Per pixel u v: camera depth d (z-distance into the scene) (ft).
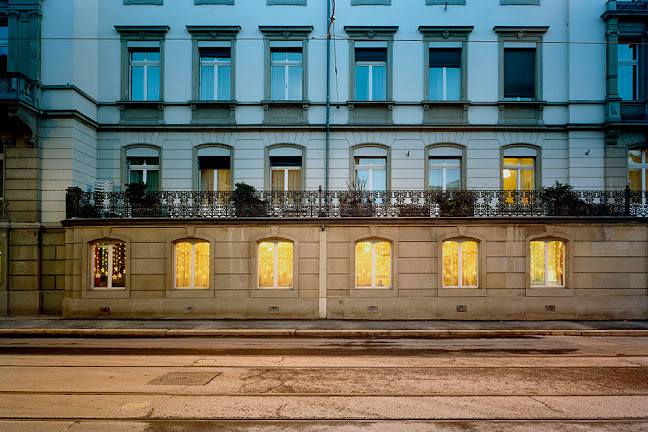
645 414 20.07
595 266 49.73
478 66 56.49
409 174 56.03
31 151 51.01
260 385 24.14
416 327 43.98
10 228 50.60
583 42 54.03
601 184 55.16
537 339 40.04
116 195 49.98
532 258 50.37
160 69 56.34
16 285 50.78
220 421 18.86
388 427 18.28
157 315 48.96
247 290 49.21
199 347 35.40
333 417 19.36
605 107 55.36
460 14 56.59
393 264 49.37
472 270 50.14
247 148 56.29
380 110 56.39
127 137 56.24
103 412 19.93
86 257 49.39
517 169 56.49
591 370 27.78
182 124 56.03
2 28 52.95
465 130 56.08
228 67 57.11
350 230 49.37
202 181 56.70
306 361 30.09
